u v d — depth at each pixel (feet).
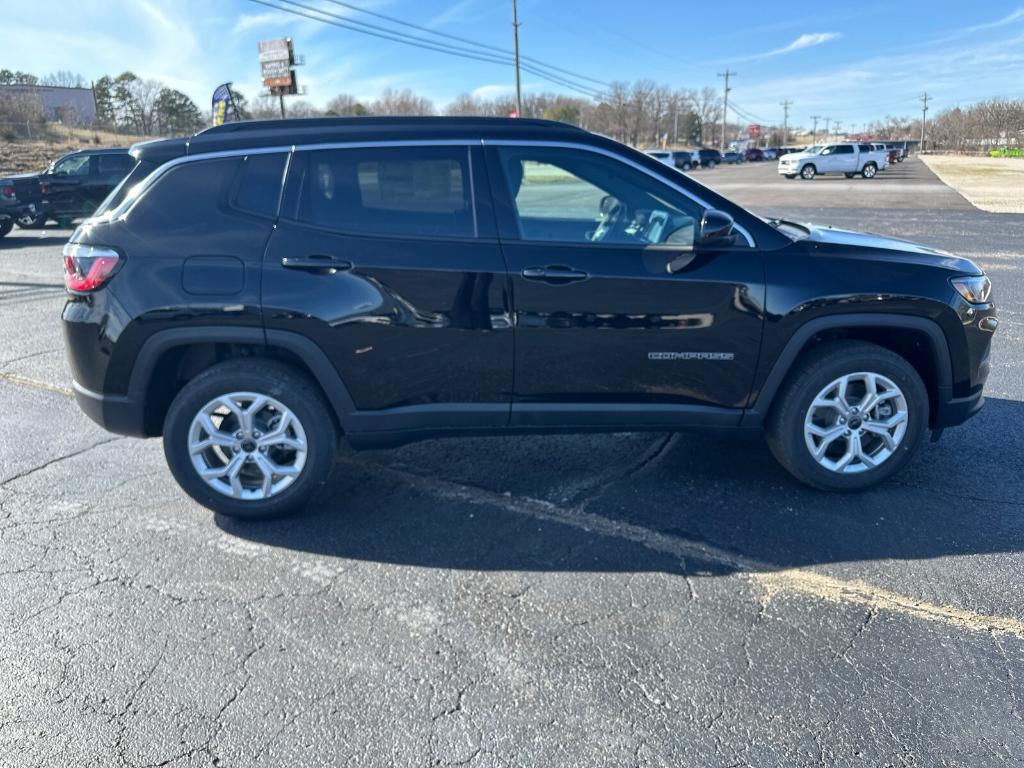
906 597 9.57
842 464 12.12
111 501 12.56
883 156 126.82
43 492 12.91
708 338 11.32
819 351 11.84
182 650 8.75
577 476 13.33
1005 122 303.27
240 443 11.39
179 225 11.00
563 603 9.58
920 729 7.40
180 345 11.19
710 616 9.25
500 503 12.35
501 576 10.22
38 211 55.52
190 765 7.11
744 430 11.91
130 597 9.81
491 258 11.00
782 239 11.57
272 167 11.13
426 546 11.04
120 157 58.18
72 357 11.37
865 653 8.52
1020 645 8.61
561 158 11.31
